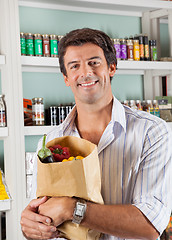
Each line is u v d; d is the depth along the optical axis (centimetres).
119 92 288
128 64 251
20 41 223
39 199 109
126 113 131
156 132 120
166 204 115
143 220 109
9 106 214
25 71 254
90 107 122
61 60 126
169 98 278
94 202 108
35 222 108
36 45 229
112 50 124
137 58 258
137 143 122
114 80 286
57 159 111
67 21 268
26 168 221
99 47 118
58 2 256
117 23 287
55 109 240
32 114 232
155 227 110
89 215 105
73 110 133
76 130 132
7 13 213
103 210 107
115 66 128
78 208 104
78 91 120
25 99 239
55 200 106
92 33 118
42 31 260
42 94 261
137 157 121
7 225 221
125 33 290
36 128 223
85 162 103
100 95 119
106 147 125
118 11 285
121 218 107
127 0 254
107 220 106
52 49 233
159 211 111
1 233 235
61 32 266
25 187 217
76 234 109
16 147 216
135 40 258
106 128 124
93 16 278
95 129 128
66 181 104
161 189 115
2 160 246
